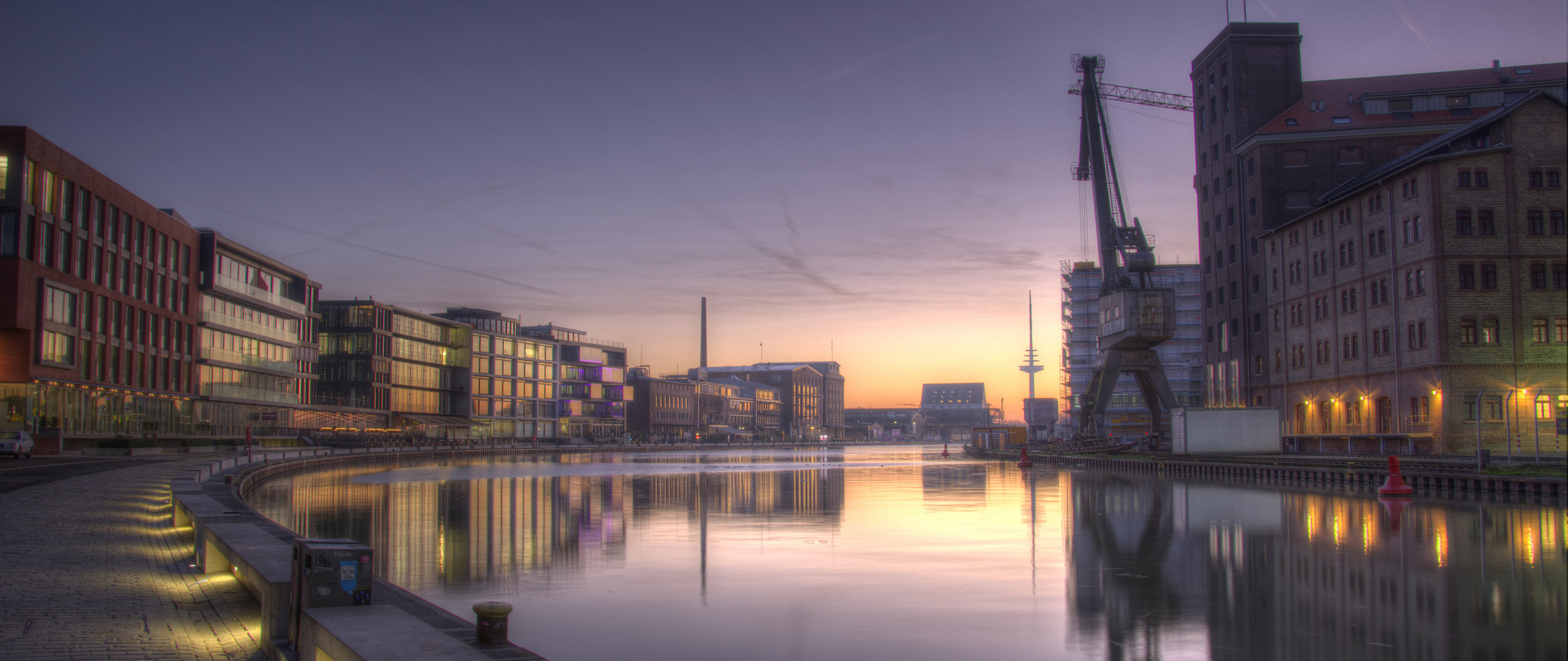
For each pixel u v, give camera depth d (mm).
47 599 13930
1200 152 101688
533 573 20234
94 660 10734
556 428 175375
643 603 17000
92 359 68812
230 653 11328
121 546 19656
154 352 79312
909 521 31219
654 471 70375
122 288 73938
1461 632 14250
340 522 30188
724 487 49469
